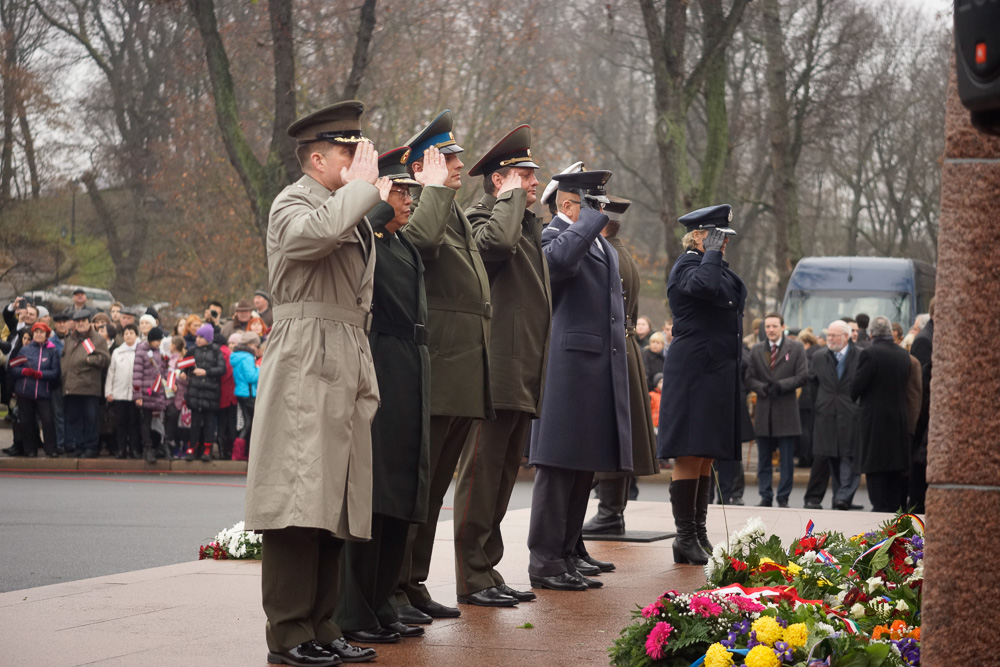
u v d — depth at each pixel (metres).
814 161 41.44
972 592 2.66
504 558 7.29
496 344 5.78
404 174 4.86
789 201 30.58
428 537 5.38
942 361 2.70
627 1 24.70
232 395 17.20
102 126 37.78
